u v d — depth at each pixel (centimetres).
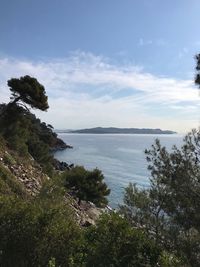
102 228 851
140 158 14475
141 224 1082
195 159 1025
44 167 4441
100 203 4828
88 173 4803
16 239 904
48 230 917
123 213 1127
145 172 9819
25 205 985
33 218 935
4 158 3186
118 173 9588
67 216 1073
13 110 4428
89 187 4622
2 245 895
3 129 4247
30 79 4388
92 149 19775
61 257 881
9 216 929
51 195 1631
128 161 13238
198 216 973
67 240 909
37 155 5847
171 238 984
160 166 1058
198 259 948
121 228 836
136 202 1138
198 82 945
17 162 3406
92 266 795
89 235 865
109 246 809
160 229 1021
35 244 901
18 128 4512
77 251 862
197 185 1009
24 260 892
